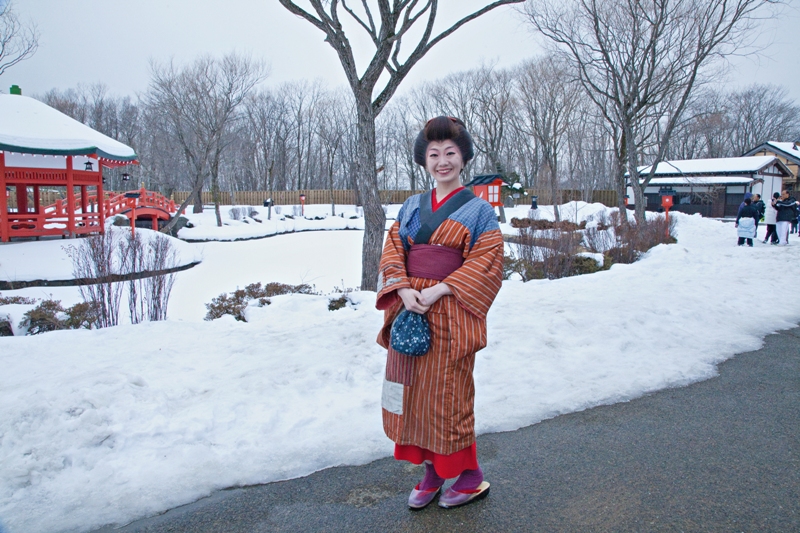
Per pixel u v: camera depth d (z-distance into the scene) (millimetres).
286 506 2463
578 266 10422
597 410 3490
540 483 2598
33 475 2680
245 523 2340
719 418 3334
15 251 16641
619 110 20156
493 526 2256
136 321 7047
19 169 17938
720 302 6590
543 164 40969
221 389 3697
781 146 42219
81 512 2426
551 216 32250
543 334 4949
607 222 22078
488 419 3338
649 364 4336
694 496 2438
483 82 41469
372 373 4086
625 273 9352
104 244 7445
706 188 36062
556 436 3115
